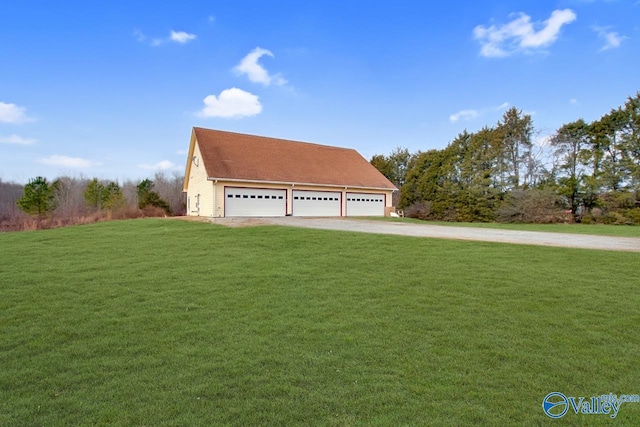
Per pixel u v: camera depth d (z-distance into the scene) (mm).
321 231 13711
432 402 3086
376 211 29656
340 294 6195
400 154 49375
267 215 24078
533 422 2828
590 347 4195
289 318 5098
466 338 4426
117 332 4609
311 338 4426
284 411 2949
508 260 8781
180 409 2959
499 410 2980
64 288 6543
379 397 3158
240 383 3379
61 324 4871
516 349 4129
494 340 4367
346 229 15523
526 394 3230
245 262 8680
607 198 28234
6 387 3303
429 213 34406
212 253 9812
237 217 22109
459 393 3232
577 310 5398
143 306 5602
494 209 30688
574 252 9688
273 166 25422
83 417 2850
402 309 5457
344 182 27406
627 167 28203
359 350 4094
